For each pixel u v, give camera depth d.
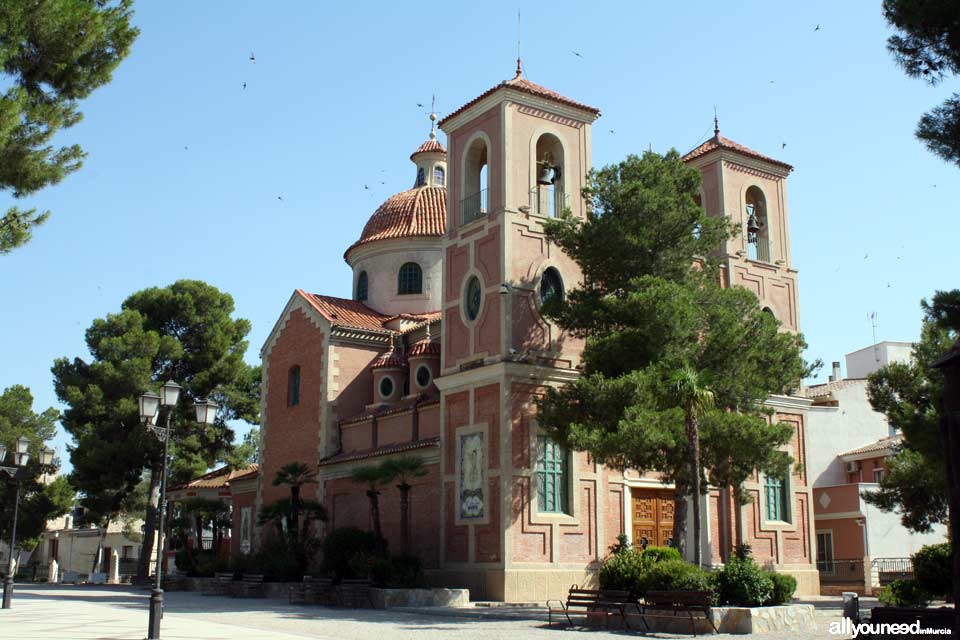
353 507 37.19
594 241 27.84
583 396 25.59
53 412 69.25
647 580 21.44
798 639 18.53
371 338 41.53
